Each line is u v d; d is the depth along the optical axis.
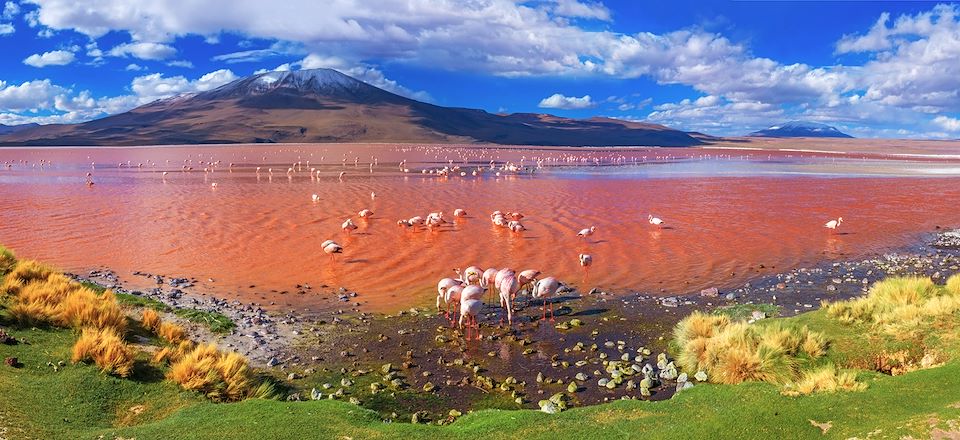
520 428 10.73
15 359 12.73
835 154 164.75
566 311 20.30
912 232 34.97
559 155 141.12
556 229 35.53
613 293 22.55
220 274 24.78
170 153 141.25
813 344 14.27
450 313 20.02
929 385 10.95
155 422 11.21
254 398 12.51
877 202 48.00
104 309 16.09
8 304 16.06
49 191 52.91
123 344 14.18
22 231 33.22
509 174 77.62
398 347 16.84
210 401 12.53
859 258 28.28
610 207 44.78
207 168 82.12
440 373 15.07
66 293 17.61
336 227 35.34
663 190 56.94
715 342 14.68
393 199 48.47
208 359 13.68
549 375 14.92
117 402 12.04
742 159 131.00
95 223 35.88
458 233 34.06
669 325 18.72
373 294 22.31
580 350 16.62
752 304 20.67
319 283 23.70
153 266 25.89
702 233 34.34
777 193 54.47
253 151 152.75
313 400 12.62
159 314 18.75
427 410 13.02
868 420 9.92
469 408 13.14
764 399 11.27
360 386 14.20
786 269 26.20
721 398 11.71
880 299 16.94
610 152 171.50
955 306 15.32
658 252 29.48
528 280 20.81
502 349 16.77
